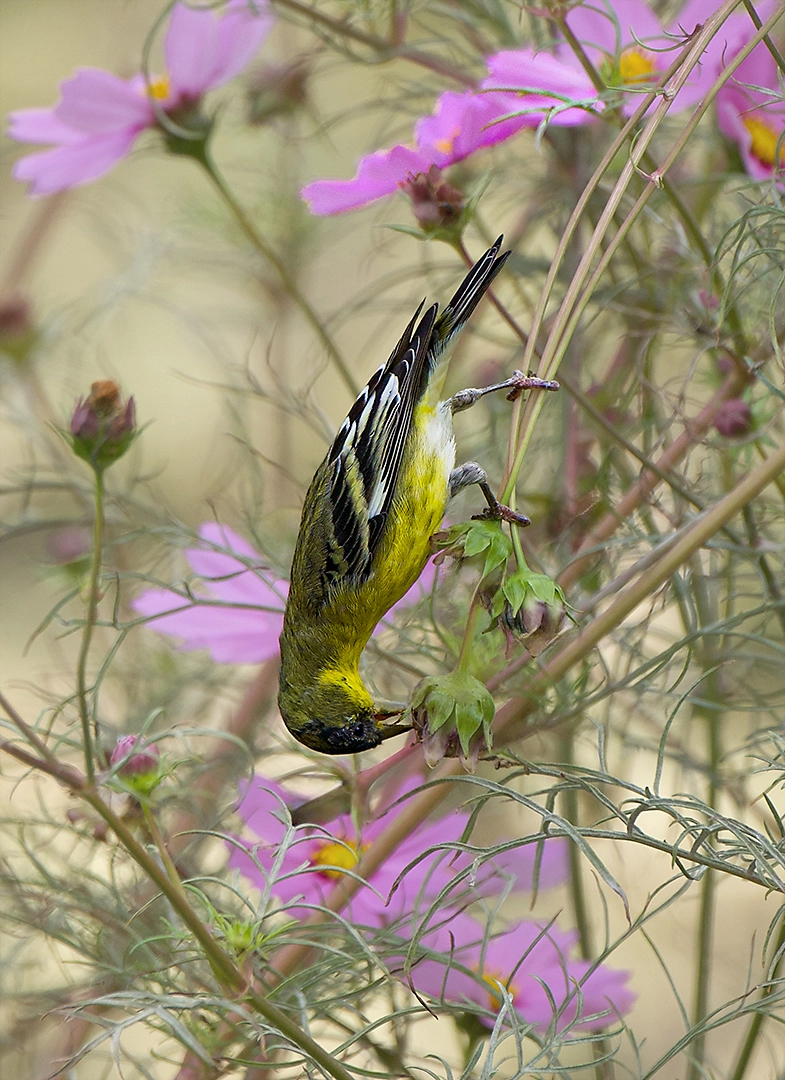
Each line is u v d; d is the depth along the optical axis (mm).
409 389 2775
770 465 2697
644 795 2680
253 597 2775
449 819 2721
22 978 2766
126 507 2801
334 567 2762
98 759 2684
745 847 2678
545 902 2809
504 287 2828
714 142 2775
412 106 2809
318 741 2760
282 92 2834
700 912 2750
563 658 2701
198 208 2867
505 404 2799
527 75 2730
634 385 2770
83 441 2678
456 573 2697
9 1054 2752
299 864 2725
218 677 2824
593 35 2750
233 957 2676
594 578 2766
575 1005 2719
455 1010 2691
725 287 2719
